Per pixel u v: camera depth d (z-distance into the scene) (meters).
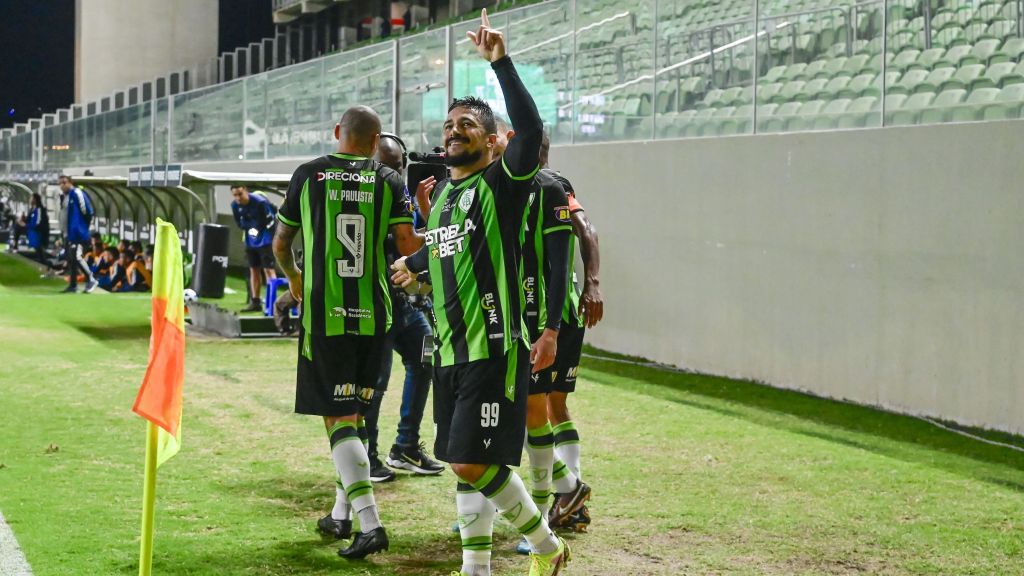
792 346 8.15
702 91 9.24
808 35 8.19
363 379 4.16
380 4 27.58
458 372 3.25
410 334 5.23
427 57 13.32
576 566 3.89
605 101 10.50
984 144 6.58
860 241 7.52
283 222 4.15
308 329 4.02
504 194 3.18
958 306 6.79
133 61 36.94
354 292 4.04
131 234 17.91
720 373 8.91
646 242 9.81
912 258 7.11
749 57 8.74
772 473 5.43
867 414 7.16
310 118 16.77
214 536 4.16
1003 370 6.50
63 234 17.61
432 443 6.04
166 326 2.78
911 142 7.10
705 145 9.02
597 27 10.55
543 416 4.05
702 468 5.52
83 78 36.62
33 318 11.97
